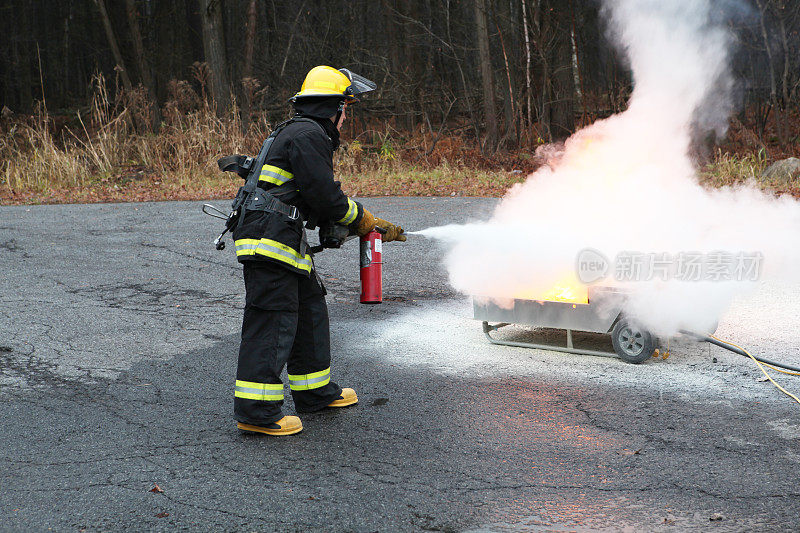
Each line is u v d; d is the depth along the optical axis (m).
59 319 5.70
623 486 2.89
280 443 3.40
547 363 4.54
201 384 4.28
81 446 3.38
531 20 20.56
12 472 3.10
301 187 3.43
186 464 3.17
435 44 25.95
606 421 3.58
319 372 3.77
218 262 7.87
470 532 2.56
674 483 2.91
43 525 2.64
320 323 3.75
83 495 2.87
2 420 3.72
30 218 11.31
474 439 3.40
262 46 28.83
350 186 14.91
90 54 34.97
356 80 3.64
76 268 7.61
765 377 4.16
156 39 32.34
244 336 3.50
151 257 8.15
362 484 2.95
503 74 21.19
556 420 3.61
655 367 4.39
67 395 4.10
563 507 2.73
